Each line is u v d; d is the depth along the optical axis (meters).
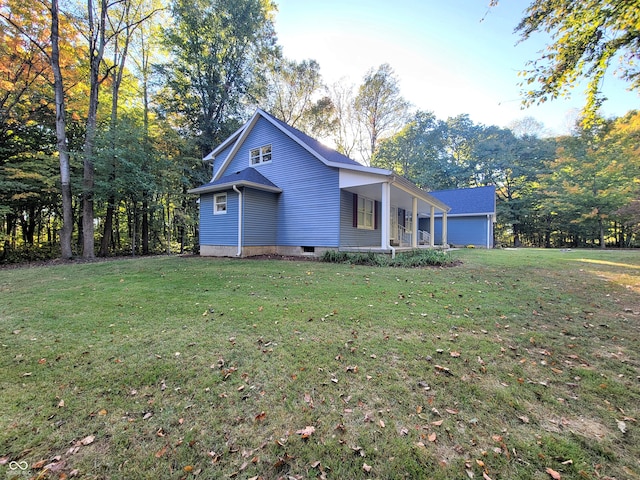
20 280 6.55
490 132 28.97
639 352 2.91
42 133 14.27
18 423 1.92
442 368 2.59
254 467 1.61
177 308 4.31
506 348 3.00
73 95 13.94
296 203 11.40
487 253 13.41
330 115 24.86
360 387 2.33
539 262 9.45
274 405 2.12
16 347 3.04
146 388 2.33
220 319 3.84
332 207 10.45
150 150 14.58
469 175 28.92
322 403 2.14
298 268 7.93
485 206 20.44
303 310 4.18
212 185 11.33
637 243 21.88
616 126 9.22
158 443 1.77
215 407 2.10
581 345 3.08
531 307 4.36
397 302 4.59
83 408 2.08
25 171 12.34
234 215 11.02
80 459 1.66
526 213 25.33
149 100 18.28
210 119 18.34
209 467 1.61
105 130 12.88
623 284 5.84
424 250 11.08
